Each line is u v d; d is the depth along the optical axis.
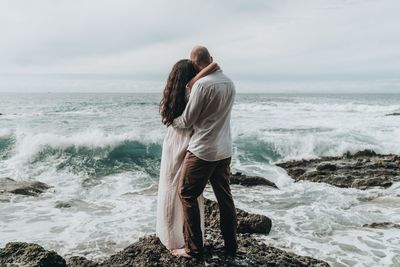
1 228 6.20
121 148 13.29
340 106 34.41
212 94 3.71
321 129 18.09
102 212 7.15
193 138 3.91
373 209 7.80
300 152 14.70
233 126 18.02
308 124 20.59
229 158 4.07
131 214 7.02
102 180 10.41
